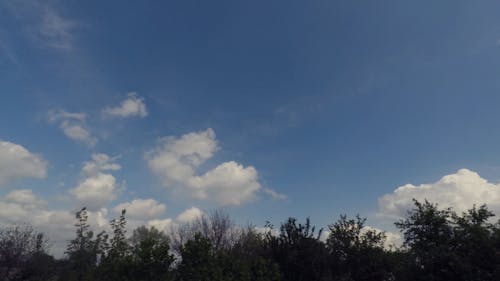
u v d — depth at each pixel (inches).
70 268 879.7
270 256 881.5
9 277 1061.1
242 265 740.7
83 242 886.4
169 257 677.9
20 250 1084.5
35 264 1061.8
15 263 1076.5
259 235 1161.4
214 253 737.6
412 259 778.2
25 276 1049.5
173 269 690.8
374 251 950.4
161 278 657.0
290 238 893.8
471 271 696.4
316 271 859.4
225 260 740.7
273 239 903.1
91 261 867.4
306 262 863.1
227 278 692.7
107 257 703.7
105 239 821.2
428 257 744.3
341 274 895.1
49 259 1100.5
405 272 775.7
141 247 681.0
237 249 1098.1
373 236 975.6
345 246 953.5
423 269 748.6
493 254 701.3
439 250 738.8
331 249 953.5
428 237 779.4
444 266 728.3
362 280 917.8
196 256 702.5
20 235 1119.6
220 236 1480.1
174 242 1501.0
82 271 852.0
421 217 790.5
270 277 773.9
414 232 796.6
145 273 655.1
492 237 721.6
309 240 895.1
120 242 732.7
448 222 780.6
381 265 924.0
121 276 653.3
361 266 929.5
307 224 909.8
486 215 762.2
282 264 860.6
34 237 1129.4
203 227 1513.3
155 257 665.6
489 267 701.3
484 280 690.2
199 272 677.3
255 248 1042.7
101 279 677.3
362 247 950.4
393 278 914.7
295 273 855.1
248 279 729.6
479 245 717.9
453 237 757.3
